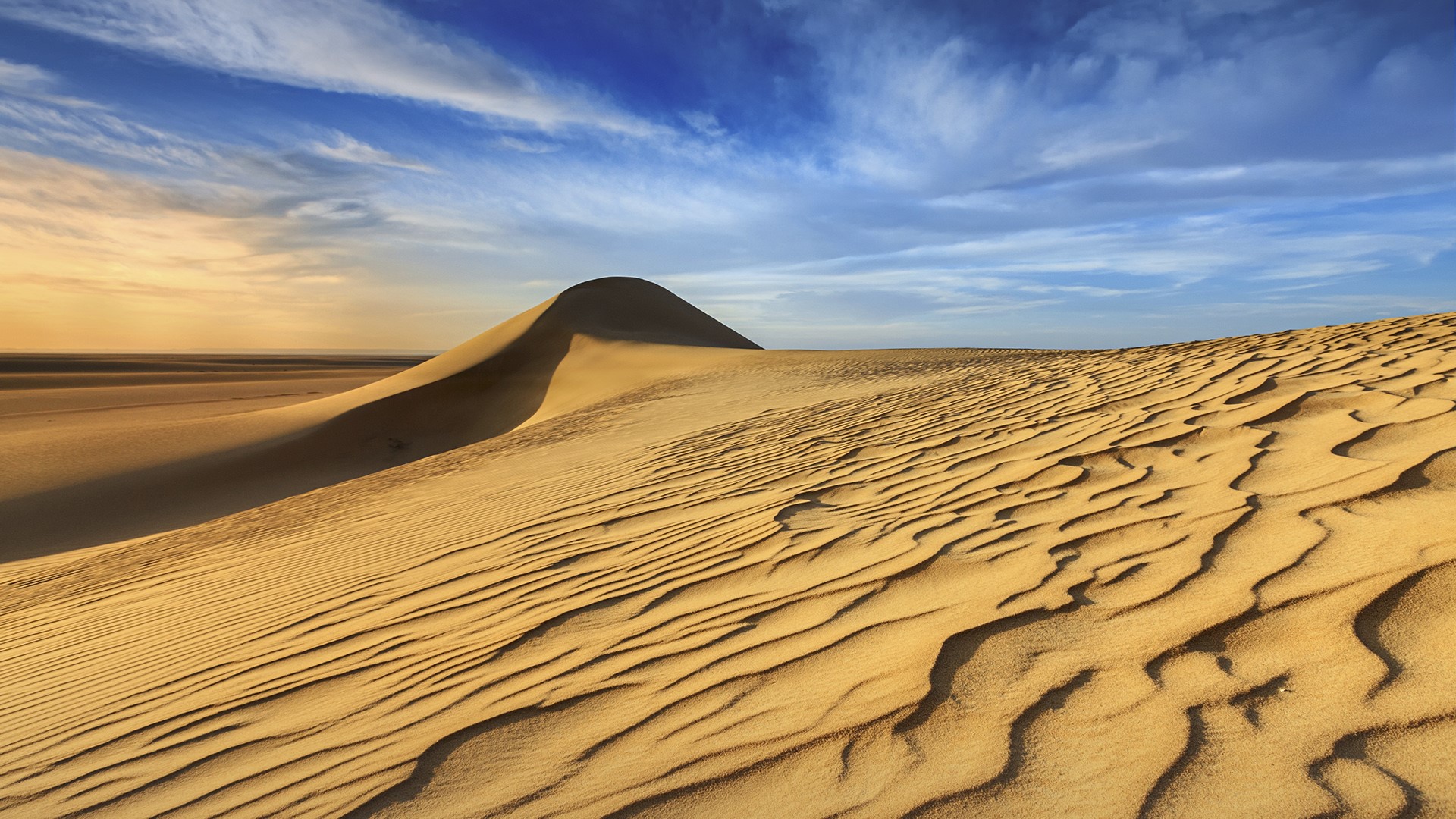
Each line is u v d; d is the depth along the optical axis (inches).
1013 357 729.0
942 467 155.9
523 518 185.3
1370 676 55.2
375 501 298.0
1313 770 47.2
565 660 88.2
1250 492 101.3
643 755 63.4
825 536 117.8
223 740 85.0
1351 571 70.9
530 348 1453.0
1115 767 50.6
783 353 1112.8
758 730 63.5
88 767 85.2
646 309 1814.7
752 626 87.2
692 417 436.5
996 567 91.0
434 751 71.1
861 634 78.8
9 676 140.7
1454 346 200.1
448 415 1186.0
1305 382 172.4
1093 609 74.6
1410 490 89.6
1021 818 47.4
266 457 892.0
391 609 125.2
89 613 193.8
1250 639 63.5
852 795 52.6
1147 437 146.0
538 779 62.9
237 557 232.5
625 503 180.2
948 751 55.6
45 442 892.6
